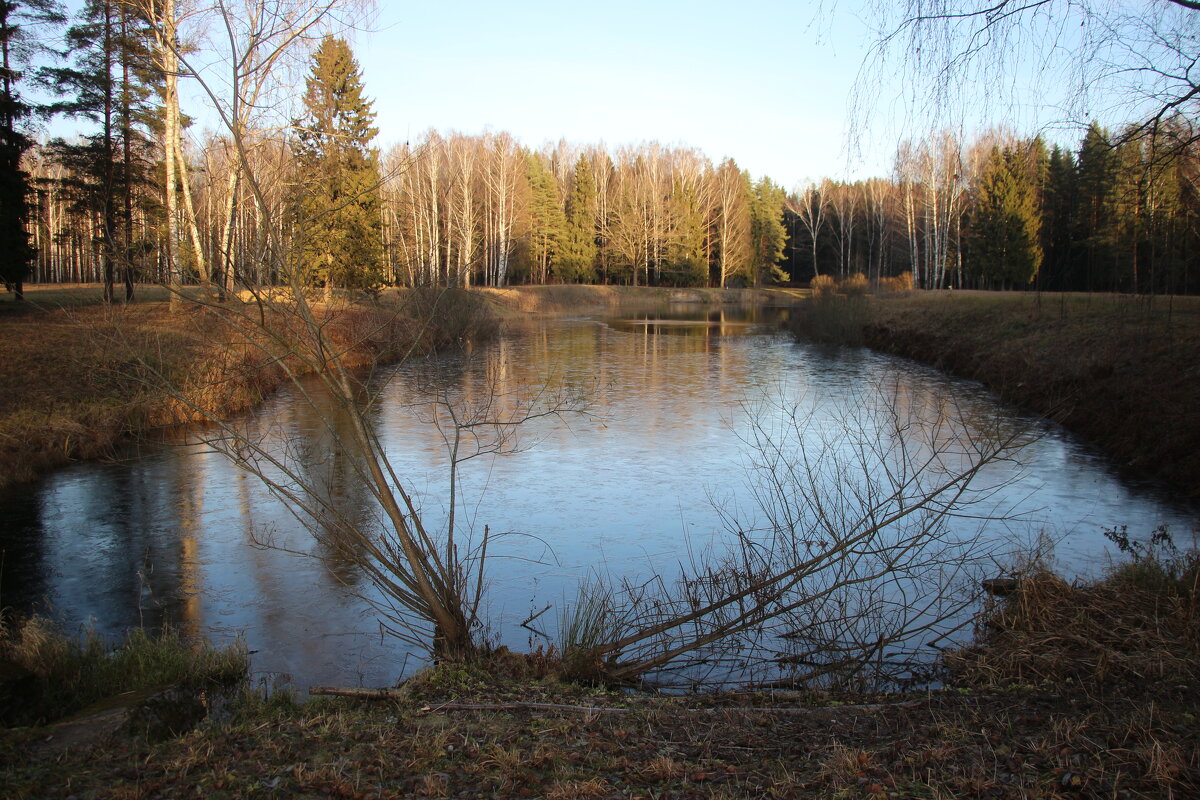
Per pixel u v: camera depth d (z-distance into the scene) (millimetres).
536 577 8953
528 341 37781
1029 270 46375
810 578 8617
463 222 47469
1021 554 8898
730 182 79312
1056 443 15570
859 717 5066
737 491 12414
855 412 18469
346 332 20562
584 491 12523
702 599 8016
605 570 9148
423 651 7152
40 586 8789
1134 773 3857
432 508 11719
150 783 3920
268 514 11477
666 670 6582
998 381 21375
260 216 6727
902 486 7492
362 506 11805
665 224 76062
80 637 7367
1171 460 13023
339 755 4328
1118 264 22047
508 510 11562
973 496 11914
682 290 73750
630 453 15164
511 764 4168
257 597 8484
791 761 4258
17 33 24031
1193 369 14742
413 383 23656
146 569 9320
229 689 6121
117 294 20875
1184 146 6816
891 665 6586
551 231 70875
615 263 76000
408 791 3859
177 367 16328
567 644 6746
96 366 15211
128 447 15141
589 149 84625
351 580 9016
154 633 7523
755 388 22938
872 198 69062
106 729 4680
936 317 31672
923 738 4523
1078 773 3855
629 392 22375
